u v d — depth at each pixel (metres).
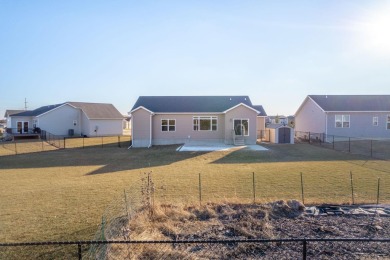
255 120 29.38
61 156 24.19
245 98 33.53
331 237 6.31
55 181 14.17
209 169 16.36
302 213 7.91
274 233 6.57
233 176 13.99
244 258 5.40
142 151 25.73
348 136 33.22
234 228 6.83
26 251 6.06
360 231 6.63
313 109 35.97
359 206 8.58
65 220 8.05
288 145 28.81
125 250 5.61
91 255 5.69
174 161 20.16
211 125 30.09
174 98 33.53
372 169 15.47
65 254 5.88
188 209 8.36
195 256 5.49
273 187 11.52
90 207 9.23
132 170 16.91
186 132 30.12
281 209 8.06
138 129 29.56
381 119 33.50
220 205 8.62
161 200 9.67
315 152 23.52
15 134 41.44
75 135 47.53
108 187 12.11
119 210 8.47
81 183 13.23
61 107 46.53
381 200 9.37
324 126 33.16
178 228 6.95
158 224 7.12
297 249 5.70
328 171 14.97
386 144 27.75
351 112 33.09
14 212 8.87
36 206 9.49
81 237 6.75
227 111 29.20
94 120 46.91
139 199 9.43
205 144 29.25
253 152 23.25
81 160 21.78
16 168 18.81
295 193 10.53
